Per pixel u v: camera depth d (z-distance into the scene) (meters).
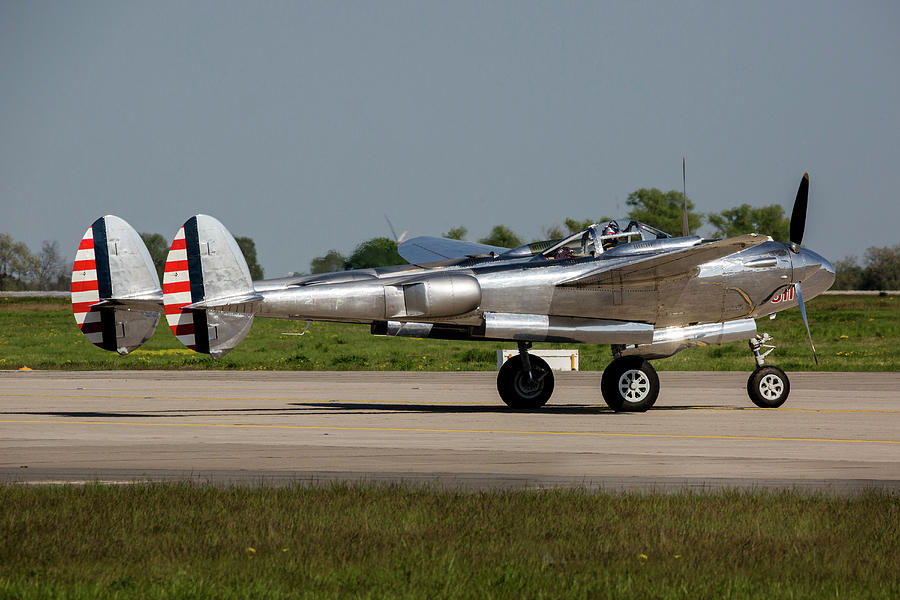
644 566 25.30
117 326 66.75
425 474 39.91
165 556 26.06
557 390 82.50
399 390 83.69
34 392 82.00
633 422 59.22
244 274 62.59
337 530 28.73
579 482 37.94
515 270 66.00
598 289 66.31
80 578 24.23
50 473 40.06
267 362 122.25
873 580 24.28
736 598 22.84
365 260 133.50
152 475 39.59
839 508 31.64
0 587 23.23
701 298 67.44
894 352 137.38
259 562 25.52
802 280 69.19
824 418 61.25
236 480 38.22
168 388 86.31
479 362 123.38
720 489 35.97
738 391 81.69
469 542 27.45
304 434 53.47
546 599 22.73
